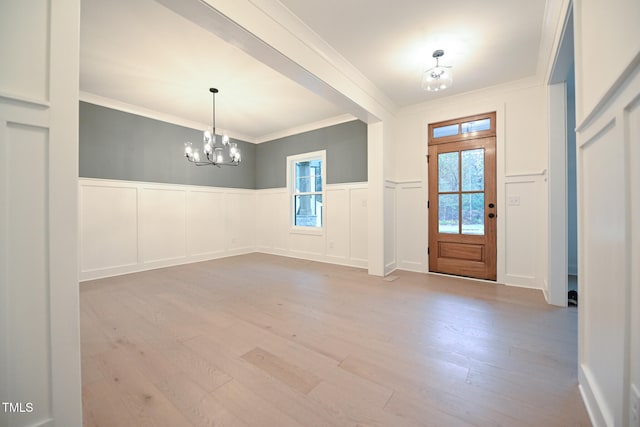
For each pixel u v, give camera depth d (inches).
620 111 36.2
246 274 152.1
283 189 214.2
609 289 41.5
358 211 172.7
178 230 180.9
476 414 47.4
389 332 79.5
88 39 94.3
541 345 71.3
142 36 92.7
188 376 58.9
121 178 154.6
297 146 204.4
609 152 41.1
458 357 65.9
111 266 149.8
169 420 46.6
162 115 171.5
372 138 147.9
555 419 46.1
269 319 89.3
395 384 55.9
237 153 158.1
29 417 35.2
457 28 89.2
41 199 36.0
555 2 74.5
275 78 123.8
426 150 151.3
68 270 37.9
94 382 56.9
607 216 42.1
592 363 48.6
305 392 53.7
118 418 47.0
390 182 154.6
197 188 191.9
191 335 78.2
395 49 101.3
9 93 33.2
